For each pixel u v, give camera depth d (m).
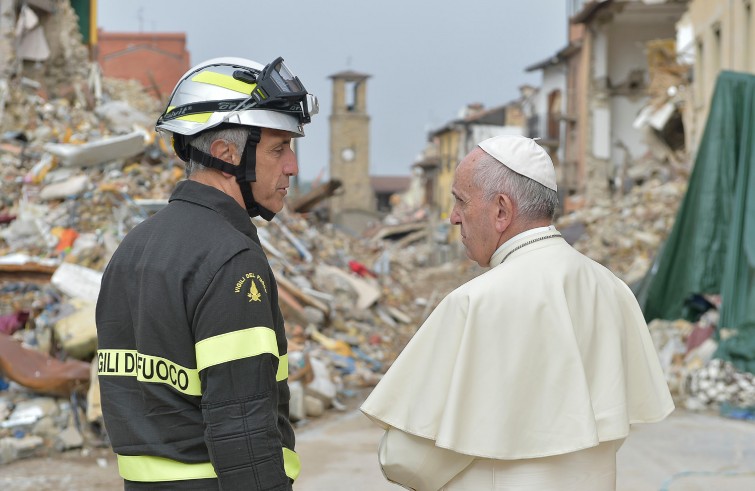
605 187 34.72
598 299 2.26
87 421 7.02
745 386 8.42
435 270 38.16
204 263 1.90
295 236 17.56
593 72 34.81
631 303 2.40
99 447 6.86
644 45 32.00
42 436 6.78
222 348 1.86
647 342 2.40
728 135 9.67
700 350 9.43
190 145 2.04
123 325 2.00
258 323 1.90
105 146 13.16
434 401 2.18
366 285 15.55
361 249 26.48
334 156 63.56
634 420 2.35
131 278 1.98
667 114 27.06
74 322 7.50
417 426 2.18
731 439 6.97
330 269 15.84
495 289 2.17
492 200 2.26
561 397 2.11
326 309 12.76
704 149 10.02
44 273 9.02
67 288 8.55
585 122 35.03
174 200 2.05
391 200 80.19
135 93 27.36
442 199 62.00
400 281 23.23
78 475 6.16
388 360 12.34
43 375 7.00
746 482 5.67
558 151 39.00
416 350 2.24
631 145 35.25
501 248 2.29
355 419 8.15
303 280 13.68
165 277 1.91
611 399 2.18
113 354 2.02
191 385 1.91
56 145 13.12
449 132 61.25
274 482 1.85
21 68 17.22
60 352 7.69
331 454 6.65
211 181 2.04
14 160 13.38
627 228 24.23
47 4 18.55
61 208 11.93
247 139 2.02
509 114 57.97
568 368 2.12
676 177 26.66
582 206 33.41
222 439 1.83
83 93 18.59
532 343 2.14
